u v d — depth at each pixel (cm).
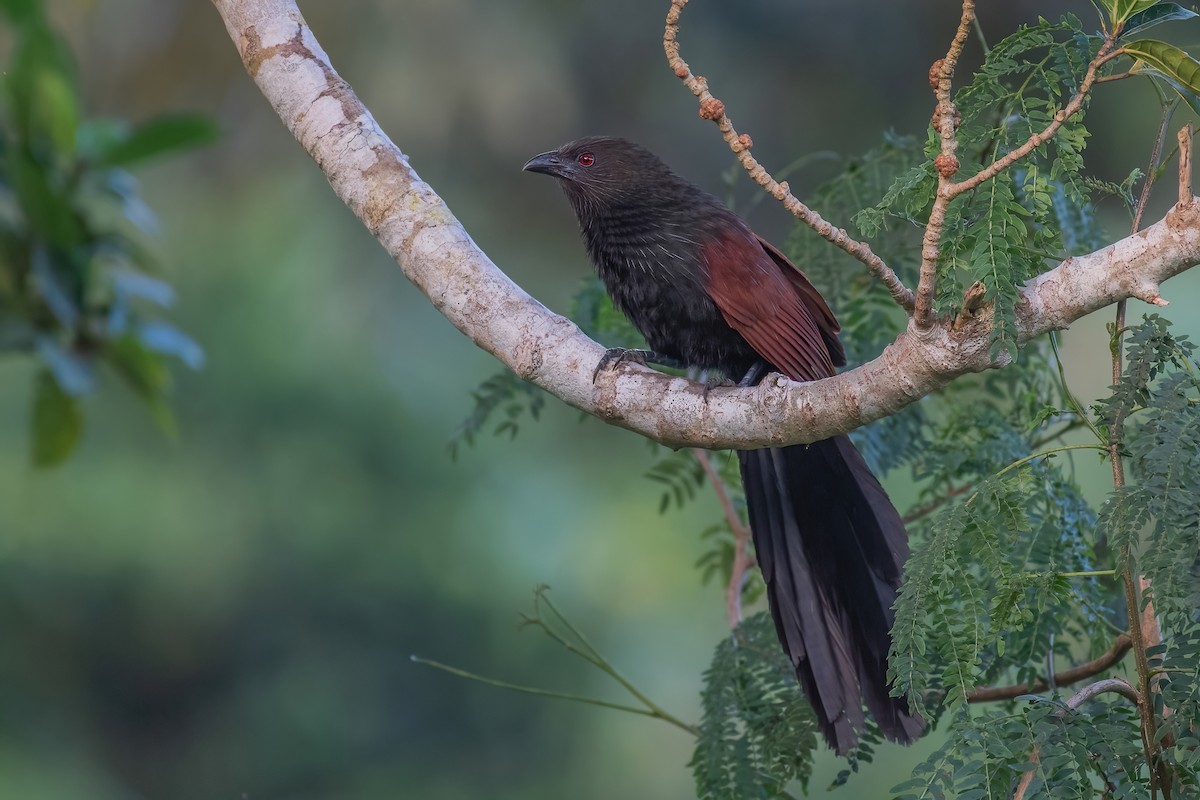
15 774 1888
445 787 1947
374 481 2020
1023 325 447
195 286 2022
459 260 550
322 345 2044
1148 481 410
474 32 1767
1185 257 432
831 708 552
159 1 1800
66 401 627
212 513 1994
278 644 1975
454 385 2073
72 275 581
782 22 1734
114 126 599
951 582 450
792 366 644
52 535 1973
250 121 1925
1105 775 443
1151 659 473
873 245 675
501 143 1798
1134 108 1454
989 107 506
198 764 1975
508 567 1986
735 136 429
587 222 705
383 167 567
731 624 658
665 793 1884
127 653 1995
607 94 1794
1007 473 476
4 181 581
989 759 430
